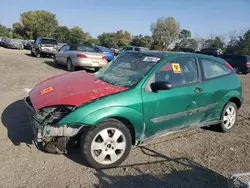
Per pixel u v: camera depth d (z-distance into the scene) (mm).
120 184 3412
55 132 3512
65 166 3730
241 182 2848
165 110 4184
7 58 18359
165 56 4500
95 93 3764
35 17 76250
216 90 4957
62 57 14531
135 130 3920
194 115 4660
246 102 8680
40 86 4441
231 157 4398
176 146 4684
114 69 4660
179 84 4438
